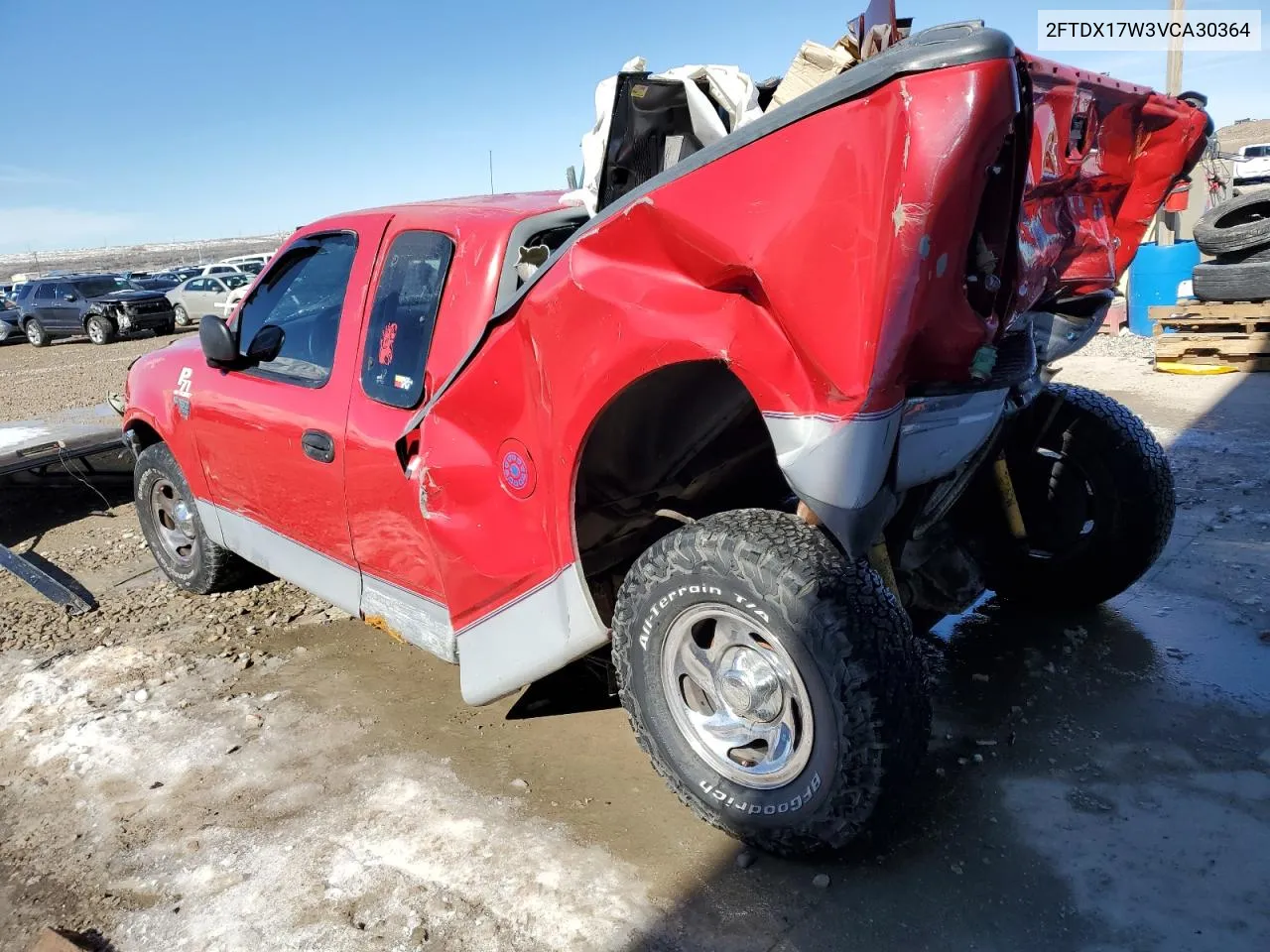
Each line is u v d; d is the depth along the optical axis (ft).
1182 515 15.53
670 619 7.85
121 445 21.16
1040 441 11.71
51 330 81.51
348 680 12.21
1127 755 9.07
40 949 7.70
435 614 10.15
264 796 9.70
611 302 7.22
